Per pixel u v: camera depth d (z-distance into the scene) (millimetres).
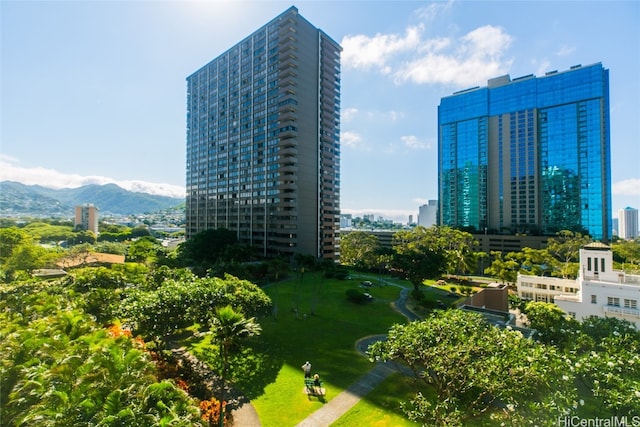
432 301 50094
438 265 54688
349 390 24109
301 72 97625
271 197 97938
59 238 134875
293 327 39406
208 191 121625
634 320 33750
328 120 105438
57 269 77750
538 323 33719
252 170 104562
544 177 123625
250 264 69438
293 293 59188
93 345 17625
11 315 27281
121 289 38594
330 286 66500
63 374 14609
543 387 14336
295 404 22156
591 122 114375
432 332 17438
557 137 120812
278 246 95312
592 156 114000
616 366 15352
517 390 13555
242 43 110625
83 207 192750
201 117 127125
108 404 12586
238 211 108562
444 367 15812
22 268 62719
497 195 134250
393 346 17625
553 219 121625
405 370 27453
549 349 16516
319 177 101375
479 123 137625
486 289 54156
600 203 112750
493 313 37375
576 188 116750
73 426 11773
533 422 12883
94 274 41156
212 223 118875
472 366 15117
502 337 16719
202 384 23797
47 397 13039
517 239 121188
